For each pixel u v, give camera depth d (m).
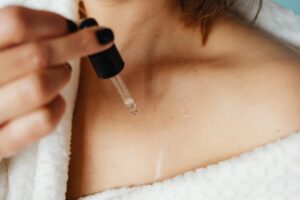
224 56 0.57
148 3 0.56
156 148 0.54
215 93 0.54
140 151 0.54
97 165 0.56
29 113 0.37
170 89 0.56
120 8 0.56
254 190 0.48
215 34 0.59
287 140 0.48
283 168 0.47
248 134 0.52
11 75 0.36
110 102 0.58
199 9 0.58
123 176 0.54
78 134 0.57
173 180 0.51
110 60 0.43
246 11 0.67
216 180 0.49
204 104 0.54
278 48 0.58
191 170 0.52
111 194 0.53
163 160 0.54
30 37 0.36
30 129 0.37
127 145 0.55
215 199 0.49
